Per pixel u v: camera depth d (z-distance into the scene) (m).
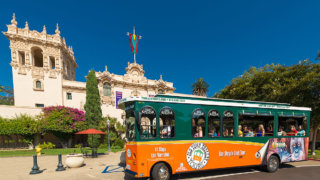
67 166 10.27
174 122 7.06
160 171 6.55
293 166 9.98
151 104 6.77
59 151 18.14
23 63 27.52
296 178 7.63
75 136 24.52
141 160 6.29
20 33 24.75
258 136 8.67
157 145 6.61
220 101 8.11
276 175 8.11
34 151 18.88
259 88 18.05
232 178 7.60
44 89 25.48
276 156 8.95
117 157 14.34
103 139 24.38
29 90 24.61
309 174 8.30
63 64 29.73
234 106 8.31
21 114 20.80
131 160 6.64
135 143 6.41
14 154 16.14
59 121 20.56
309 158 12.41
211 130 7.73
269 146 8.75
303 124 9.91
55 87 26.09
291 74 15.46
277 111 9.19
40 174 8.62
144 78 32.50
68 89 26.95
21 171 9.38
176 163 6.82
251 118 9.27
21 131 19.47
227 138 7.95
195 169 7.14
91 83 23.53
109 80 28.73
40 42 25.80
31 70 24.97
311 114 14.26
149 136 6.61
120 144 22.30
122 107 8.05
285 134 9.29
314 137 14.89
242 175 8.06
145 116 6.64
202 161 7.32
